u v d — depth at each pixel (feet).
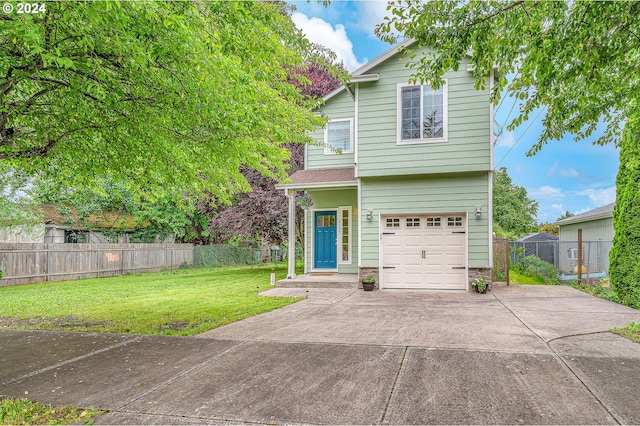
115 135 17.38
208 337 17.95
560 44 12.27
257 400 10.86
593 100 15.35
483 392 10.98
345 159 42.11
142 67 11.95
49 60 10.54
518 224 88.22
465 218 33.32
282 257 97.19
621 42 12.14
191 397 11.21
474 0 13.03
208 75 12.92
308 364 13.75
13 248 44.86
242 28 11.94
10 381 12.77
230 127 15.93
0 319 23.88
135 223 75.51
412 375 12.41
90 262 53.98
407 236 34.60
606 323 19.42
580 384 11.42
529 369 12.71
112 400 11.15
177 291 36.14
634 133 18.45
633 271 25.98
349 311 23.99
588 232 61.82
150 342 17.30
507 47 13.88
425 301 27.50
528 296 29.14
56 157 20.12
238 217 50.80
